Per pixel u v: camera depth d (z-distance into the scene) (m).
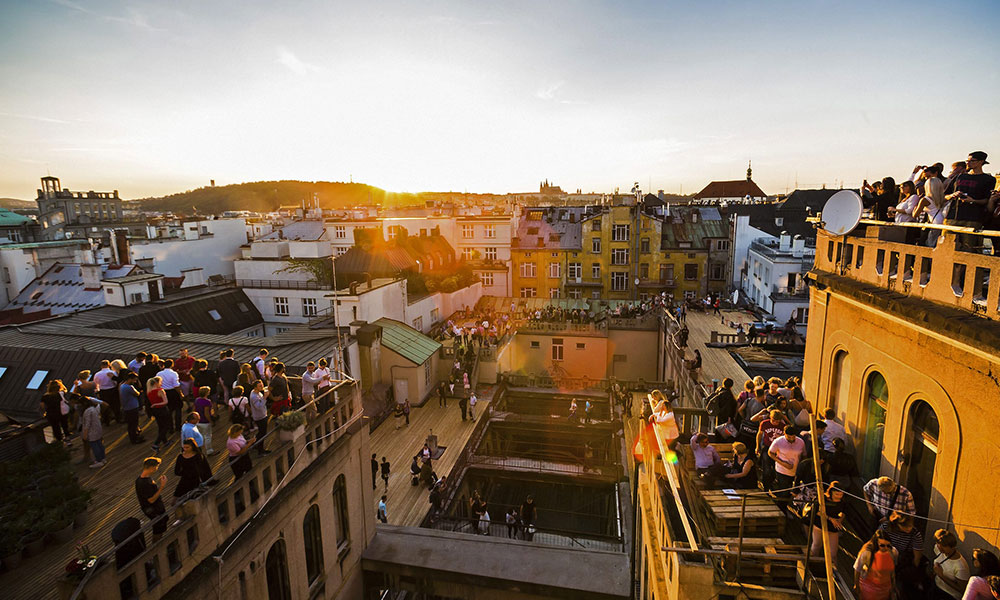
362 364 33.81
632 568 16.19
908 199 10.21
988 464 7.04
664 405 12.95
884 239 10.59
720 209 67.06
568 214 65.06
